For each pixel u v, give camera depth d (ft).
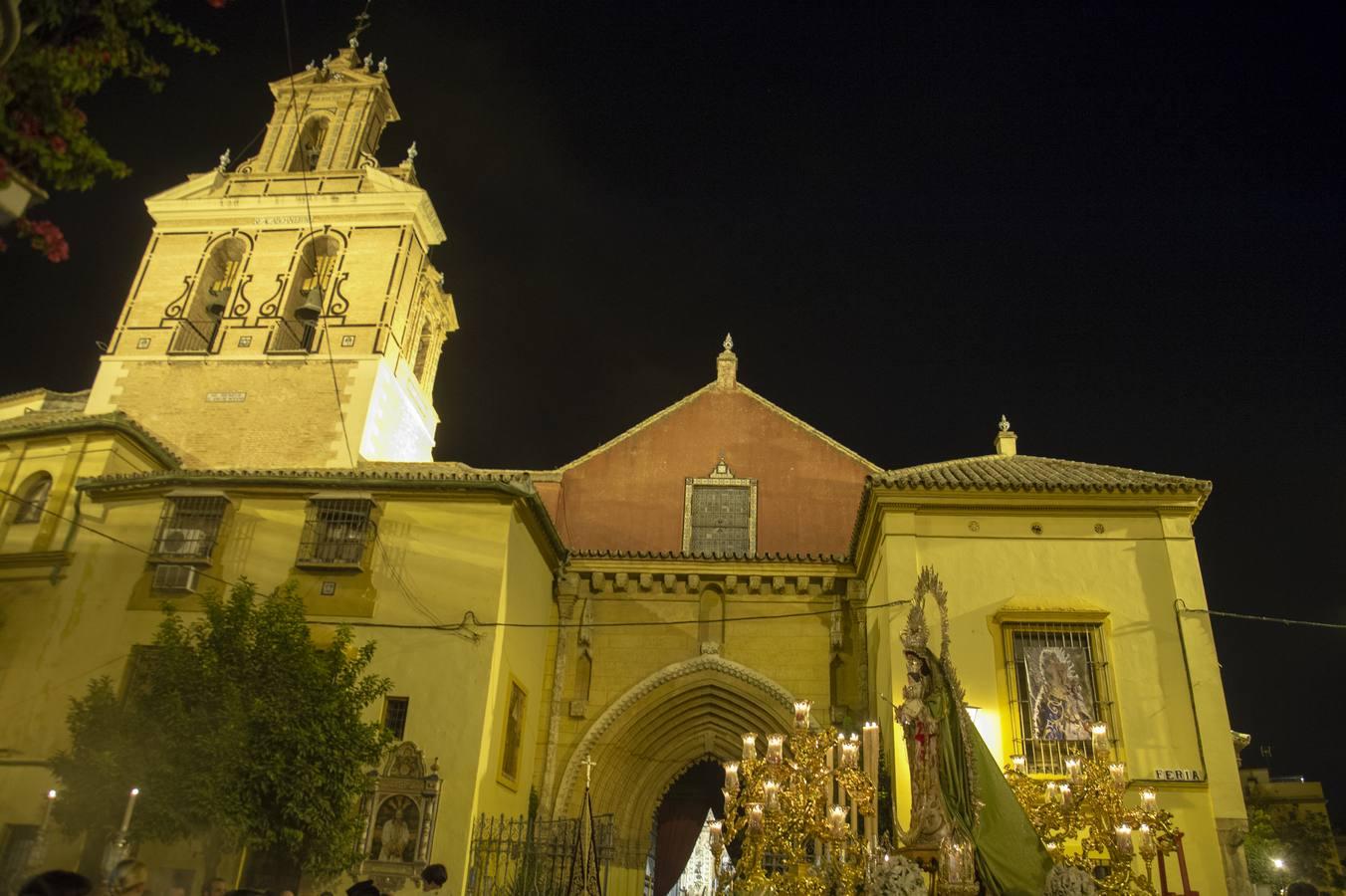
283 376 83.30
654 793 70.69
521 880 54.34
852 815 40.91
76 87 18.94
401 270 88.58
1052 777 52.49
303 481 62.28
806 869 41.01
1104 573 57.88
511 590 61.31
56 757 46.68
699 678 69.46
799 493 79.97
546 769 66.74
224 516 62.64
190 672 47.24
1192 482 58.70
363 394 82.12
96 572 62.95
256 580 60.95
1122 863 36.50
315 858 46.93
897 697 55.31
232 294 87.40
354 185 92.58
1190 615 56.03
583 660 70.33
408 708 56.70
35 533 65.16
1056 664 55.72
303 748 46.06
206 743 44.57
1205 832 51.11
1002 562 58.49
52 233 18.84
